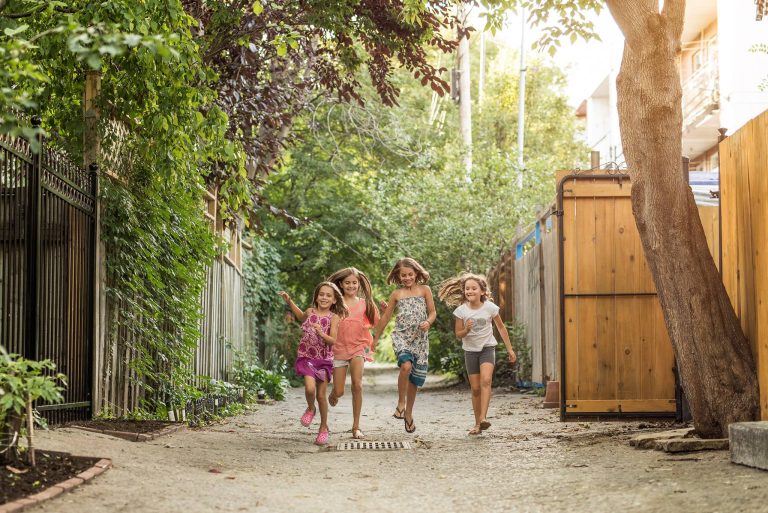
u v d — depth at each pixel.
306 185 23.67
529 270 15.93
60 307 7.07
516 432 9.12
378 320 9.30
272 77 13.71
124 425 7.68
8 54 4.85
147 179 8.92
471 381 9.36
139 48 7.05
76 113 8.26
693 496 4.93
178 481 5.52
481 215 18.81
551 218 13.39
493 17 10.61
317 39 13.56
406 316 9.38
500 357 17.70
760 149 7.01
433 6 11.07
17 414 5.20
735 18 20.55
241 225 15.38
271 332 19.97
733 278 7.82
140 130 8.70
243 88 11.53
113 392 8.28
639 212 7.39
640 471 5.96
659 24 7.19
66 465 5.39
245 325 16.80
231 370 14.13
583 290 9.89
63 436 6.43
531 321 15.79
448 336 18.73
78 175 7.50
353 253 23.83
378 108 23.55
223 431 9.37
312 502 5.16
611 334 9.84
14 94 4.90
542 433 8.78
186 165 8.86
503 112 38.94
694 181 13.70
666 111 7.19
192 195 9.58
